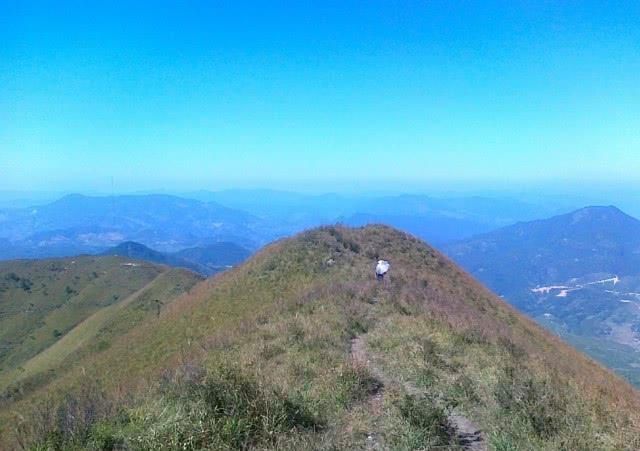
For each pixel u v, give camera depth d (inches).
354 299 703.1
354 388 343.9
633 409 373.4
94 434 254.4
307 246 1186.0
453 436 279.6
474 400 337.4
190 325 974.4
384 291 765.3
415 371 392.8
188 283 2235.5
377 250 1210.6
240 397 276.1
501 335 599.8
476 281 1360.7
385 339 498.6
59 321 2906.0
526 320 1119.6
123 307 2034.9
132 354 961.5
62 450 247.3
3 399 1171.3
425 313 638.5
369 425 290.2
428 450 258.5
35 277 3590.1
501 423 293.3
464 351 480.4
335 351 446.9
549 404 315.0
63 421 272.8
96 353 1376.7
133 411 277.6
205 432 243.8
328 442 252.8
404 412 290.5
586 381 475.5
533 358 523.2
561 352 844.0
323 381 354.9
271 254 1202.6
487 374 395.2
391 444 262.1
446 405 312.5
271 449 239.5
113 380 719.7
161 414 263.6
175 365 476.7
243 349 469.7
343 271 995.3
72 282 3501.5
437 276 1112.8
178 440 239.0
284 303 720.3
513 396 323.3
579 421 300.5
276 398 285.4
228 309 960.3
